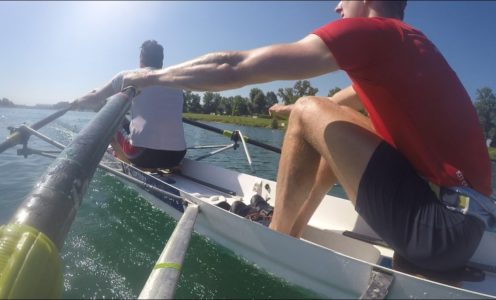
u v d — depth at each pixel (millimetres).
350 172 1702
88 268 2150
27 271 1180
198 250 2539
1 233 1271
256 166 7789
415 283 1518
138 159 3973
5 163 4773
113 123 2326
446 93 1569
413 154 1648
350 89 2502
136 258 2355
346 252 2365
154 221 3109
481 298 1421
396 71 1541
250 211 2641
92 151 1906
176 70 1881
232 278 2180
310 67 1519
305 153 1865
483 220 1534
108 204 3391
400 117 1600
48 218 1384
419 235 1567
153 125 3893
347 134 1679
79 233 2639
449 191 1572
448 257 1566
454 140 1560
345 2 1916
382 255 2346
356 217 2879
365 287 1646
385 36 1509
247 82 1670
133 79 2080
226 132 4883
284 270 1955
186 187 4004
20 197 3389
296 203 1934
